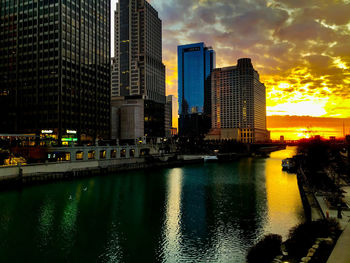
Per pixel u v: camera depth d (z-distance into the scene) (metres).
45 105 140.00
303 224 38.53
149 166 138.75
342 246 31.30
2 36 152.25
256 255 31.48
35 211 57.78
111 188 84.00
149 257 37.41
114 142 179.12
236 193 77.06
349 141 148.88
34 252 38.56
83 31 156.75
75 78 149.00
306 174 93.31
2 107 149.50
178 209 60.22
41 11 143.88
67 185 86.81
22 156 98.06
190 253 38.50
